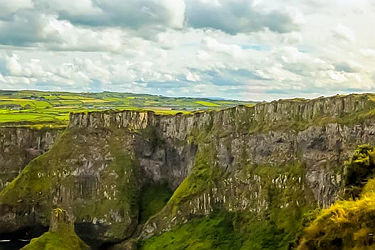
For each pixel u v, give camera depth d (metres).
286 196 165.50
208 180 195.00
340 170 141.75
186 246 173.88
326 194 146.88
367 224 51.91
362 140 145.62
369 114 146.75
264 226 164.25
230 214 181.12
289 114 180.12
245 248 160.62
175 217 189.50
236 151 193.62
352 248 51.62
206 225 181.88
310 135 164.88
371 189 68.50
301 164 166.62
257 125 191.38
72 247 175.75
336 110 160.88
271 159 179.12
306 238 57.78
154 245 184.12
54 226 178.62
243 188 182.88
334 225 54.84
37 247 168.75
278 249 151.62
